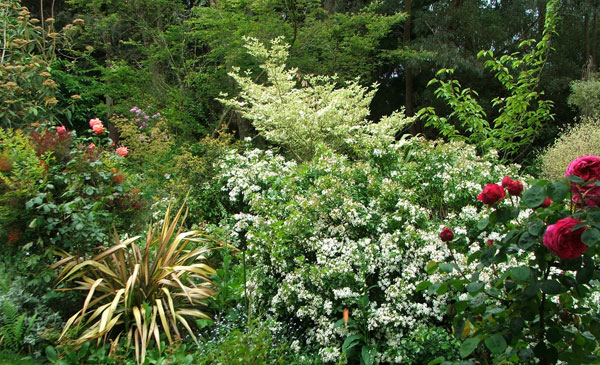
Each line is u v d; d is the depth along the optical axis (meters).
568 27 13.57
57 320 3.30
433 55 11.65
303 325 3.26
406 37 13.88
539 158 7.83
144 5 10.97
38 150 3.72
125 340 3.24
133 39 11.50
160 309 3.22
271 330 2.99
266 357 2.66
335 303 3.06
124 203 3.99
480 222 1.63
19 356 3.01
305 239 3.39
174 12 11.20
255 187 4.61
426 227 3.37
